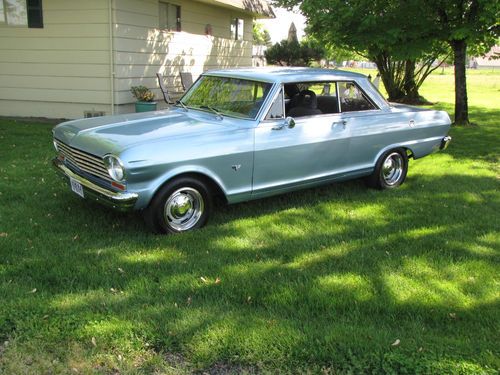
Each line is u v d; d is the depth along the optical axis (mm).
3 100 11914
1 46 11539
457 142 9695
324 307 3506
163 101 12875
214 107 5473
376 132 6055
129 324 3127
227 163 4777
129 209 4328
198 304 3471
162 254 4277
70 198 5602
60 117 11656
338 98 5785
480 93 21266
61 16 10969
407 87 17516
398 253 4461
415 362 2846
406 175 6785
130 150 4234
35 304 3336
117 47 10859
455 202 6016
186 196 4719
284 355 2900
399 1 10117
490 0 9344
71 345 2926
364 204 5871
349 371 2779
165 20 12727
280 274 3949
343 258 4328
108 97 11172
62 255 4164
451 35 10117
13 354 2824
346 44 10945
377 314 3443
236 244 4570
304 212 5539
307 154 5414
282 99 5203
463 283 3924
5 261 4016
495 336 3193
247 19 17625
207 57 14953
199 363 2809
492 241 4801
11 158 7395
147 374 2727
